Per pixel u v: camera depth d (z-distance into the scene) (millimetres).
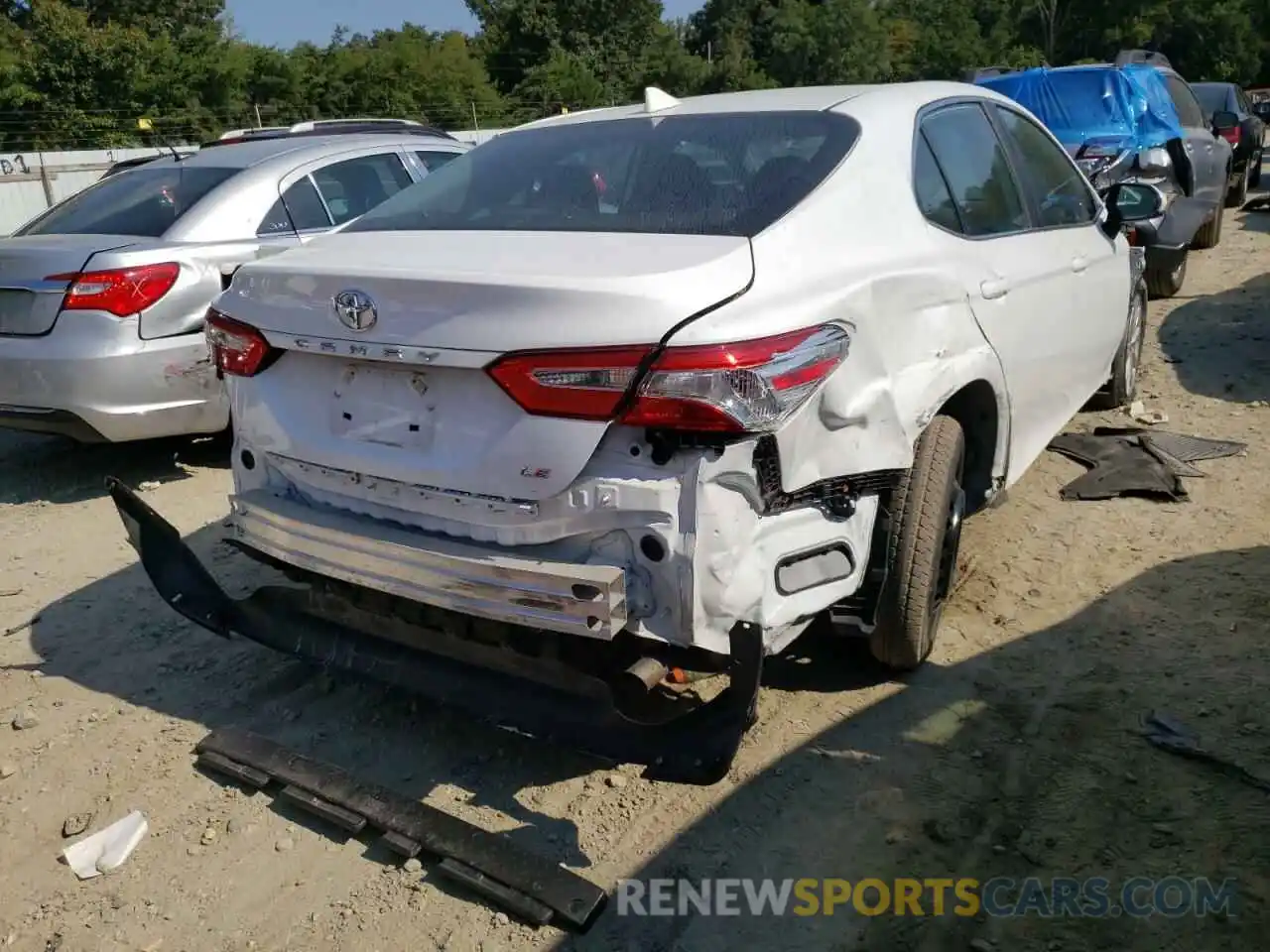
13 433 6711
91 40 37500
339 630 3105
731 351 2346
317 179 6070
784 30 71438
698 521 2373
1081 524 4500
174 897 2680
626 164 3207
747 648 2412
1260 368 6570
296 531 2861
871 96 3457
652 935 2480
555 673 2678
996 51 63938
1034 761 2990
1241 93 16141
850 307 2691
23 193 19594
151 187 5848
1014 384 3783
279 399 2957
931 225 3330
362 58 46312
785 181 2955
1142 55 10578
